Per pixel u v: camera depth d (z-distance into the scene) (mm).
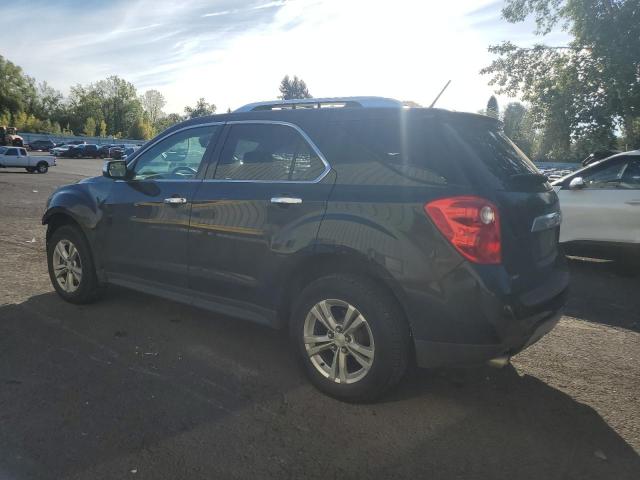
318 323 3314
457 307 2811
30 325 4348
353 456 2654
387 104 3455
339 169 3266
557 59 17828
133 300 5105
